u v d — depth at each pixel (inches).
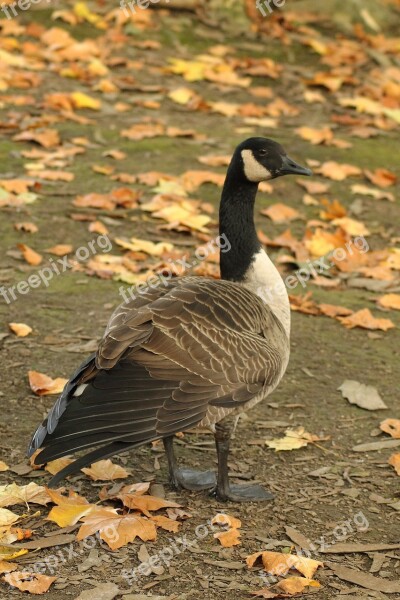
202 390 273.1
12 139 581.6
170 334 274.5
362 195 571.2
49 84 674.8
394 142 658.2
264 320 303.4
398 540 280.4
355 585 258.4
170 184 534.3
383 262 486.3
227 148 604.1
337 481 311.7
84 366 273.1
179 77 730.2
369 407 357.1
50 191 525.3
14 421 331.0
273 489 305.7
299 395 365.1
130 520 274.8
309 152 617.9
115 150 585.0
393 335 420.5
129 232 490.6
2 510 277.9
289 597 250.5
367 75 781.3
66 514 278.2
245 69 759.1
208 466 319.9
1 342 381.4
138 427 257.4
